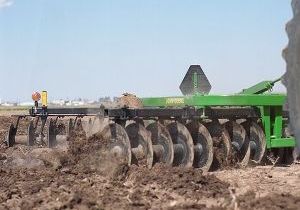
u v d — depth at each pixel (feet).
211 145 39.40
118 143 37.93
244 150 41.63
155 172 35.22
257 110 42.22
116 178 35.06
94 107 41.39
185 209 26.53
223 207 26.86
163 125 38.70
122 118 38.27
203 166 39.40
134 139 38.37
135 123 38.40
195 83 46.91
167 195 29.99
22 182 34.27
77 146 40.42
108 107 40.16
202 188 31.63
